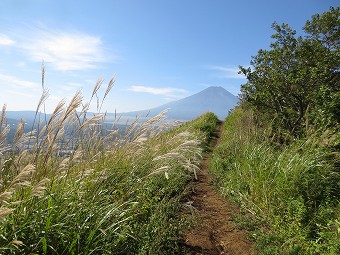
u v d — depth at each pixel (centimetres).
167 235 419
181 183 704
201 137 1625
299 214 500
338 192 570
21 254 276
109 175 466
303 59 1180
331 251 389
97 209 360
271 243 460
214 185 824
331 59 1089
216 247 454
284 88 1237
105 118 466
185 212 557
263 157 737
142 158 615
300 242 448
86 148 466
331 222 450
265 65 1323
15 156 337
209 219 562
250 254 441
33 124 349
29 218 298
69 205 346
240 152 925
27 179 339
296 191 575
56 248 296
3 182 317
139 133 514
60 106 347
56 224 300
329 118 756
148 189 537
